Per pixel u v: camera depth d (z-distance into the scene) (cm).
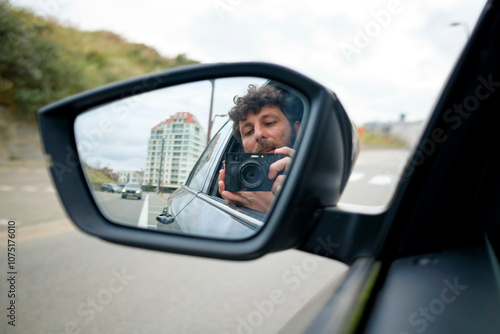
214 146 187
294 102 118
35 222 646
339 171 95
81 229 116
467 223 111
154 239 110
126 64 3016
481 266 95
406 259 106
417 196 108
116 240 114
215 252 99
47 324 258
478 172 113
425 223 109
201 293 299
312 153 86
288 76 97
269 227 91
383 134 1565
